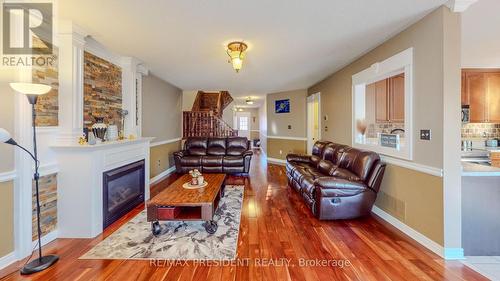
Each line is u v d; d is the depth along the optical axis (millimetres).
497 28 2574
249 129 13859
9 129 2012
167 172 5852
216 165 5641
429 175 2293
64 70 2514
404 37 2617
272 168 6578
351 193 2887
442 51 2115
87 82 2936
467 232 2178
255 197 3953
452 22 2098
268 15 2283
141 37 2836
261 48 3225
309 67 4262
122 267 1970
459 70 2109
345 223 2893
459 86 2109
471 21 2412
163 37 2840
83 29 2596
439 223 2176
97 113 3135
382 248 2283
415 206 2479
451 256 2117
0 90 1952
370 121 3957
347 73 4113
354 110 3842
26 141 2127
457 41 2100
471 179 2172
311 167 4387
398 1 2029
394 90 3639
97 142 2719
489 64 3840
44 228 2348
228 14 2260
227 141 6160
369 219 3027
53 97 2453
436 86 2193
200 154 5996
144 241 2428
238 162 5617
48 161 2402
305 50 3311
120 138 3352
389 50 2891
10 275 1870
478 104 4039
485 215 2178
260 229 2707
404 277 1836
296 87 6434
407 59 2553
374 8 2150
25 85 1793
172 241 2422
